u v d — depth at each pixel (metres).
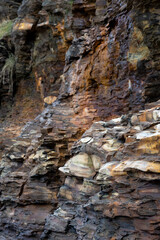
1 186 7.02
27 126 9.35
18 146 7.98
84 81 8.27
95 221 3.86
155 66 6.39
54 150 6.75
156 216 3.13
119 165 3.78
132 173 3.54
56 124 7.44
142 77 6.66
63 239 4.44
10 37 15.27
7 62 15.66
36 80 14.15
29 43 14.30
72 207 4.69
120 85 7.23
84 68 8.32
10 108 15.28
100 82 7.91
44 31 13.15
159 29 6.29
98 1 8.71
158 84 6.34
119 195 3.60
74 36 10.70
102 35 7.94
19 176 6.76
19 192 6.47
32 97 14.40
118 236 3.40
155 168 3.28
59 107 8.66
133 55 6.78
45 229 4.76
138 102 6.66
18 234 5.92
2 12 17.41
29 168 6.97
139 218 3.27
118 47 7.33
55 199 6.04
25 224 5.90
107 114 7.48
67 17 10.77
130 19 6.81
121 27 7.21
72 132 7.00
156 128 3.97
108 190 3.78
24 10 13.98
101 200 3.78
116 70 7.39
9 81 15.05
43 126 7.83
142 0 6.38
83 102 8.10
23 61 14.56
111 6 7.96
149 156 3.57
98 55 8.04
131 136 4.07
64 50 12.00
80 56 8.80
